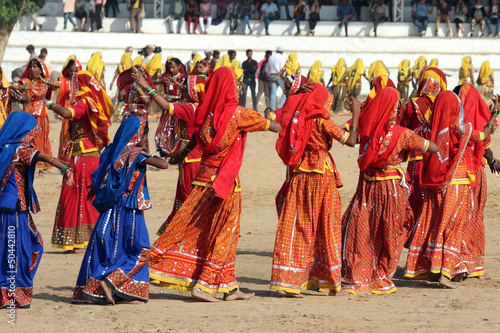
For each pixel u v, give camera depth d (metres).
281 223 14.05
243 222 25.38
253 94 50.50
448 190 15.69
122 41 62.91
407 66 48.22
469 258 16.39
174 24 65.50
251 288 15.26
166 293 14.55
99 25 63.78
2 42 53.38
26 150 12.59
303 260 13.93
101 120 18.95
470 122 16.38
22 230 12.62
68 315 11.98
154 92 13.64
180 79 20.45
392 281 16.39
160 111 47.03
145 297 13.09
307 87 14.20
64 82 20.97
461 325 11.45
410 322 11.69
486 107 16.67
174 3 64.44
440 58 64.19
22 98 20.48
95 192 13.16
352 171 34.88
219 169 13.40
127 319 11.71
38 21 64.06
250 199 29.92
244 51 63.81
